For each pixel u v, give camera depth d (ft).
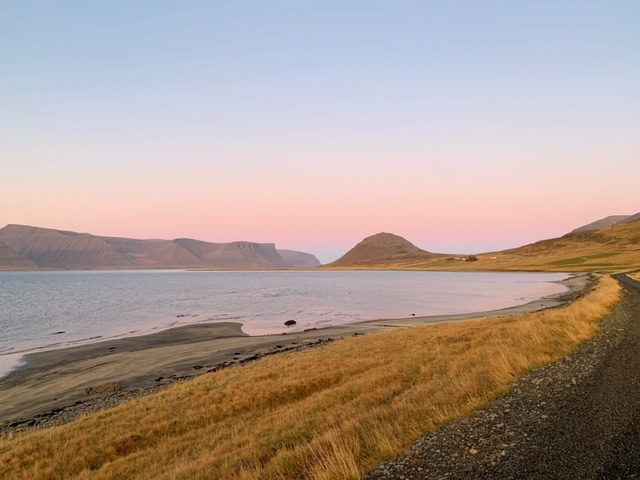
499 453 22.53
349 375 63.46
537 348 51.01
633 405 28.04
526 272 623.77
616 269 447.01
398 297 296.10
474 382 38.63
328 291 379.76
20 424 64.64
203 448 41.57
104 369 98.48
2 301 299.99
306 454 28.76
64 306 262.88
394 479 21.44
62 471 41.32
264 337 135.44
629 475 18.74
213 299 304.71
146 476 35.91
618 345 50.37
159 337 141.38
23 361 110.42
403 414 32.99
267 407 55.26
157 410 57.21
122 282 624.59
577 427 24.89
